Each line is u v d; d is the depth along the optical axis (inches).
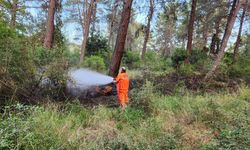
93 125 294.8
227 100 416.5
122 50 557.3
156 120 316.5
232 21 624.4
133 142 253.6
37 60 351.9
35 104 328.8
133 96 391.2
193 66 818.8
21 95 330.0
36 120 238.8
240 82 593.3
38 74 350.3
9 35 362.9
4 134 201.8
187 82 581.9
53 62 358.3
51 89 361.7
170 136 258.5
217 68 641.6
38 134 219.1
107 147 237.5
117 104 396.5
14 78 328.5
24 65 334.3
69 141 232.5
